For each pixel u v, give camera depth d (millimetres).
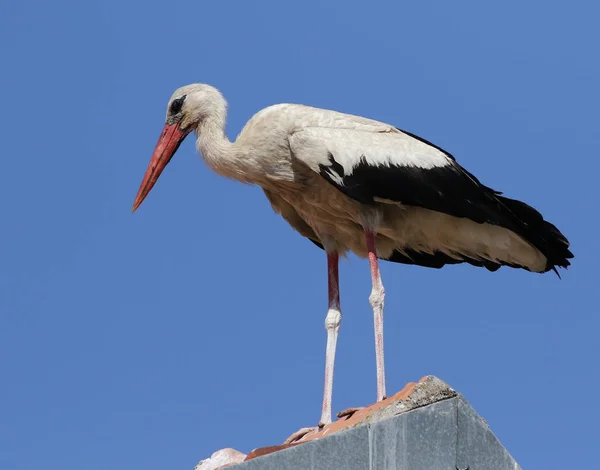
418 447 9383
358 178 13320
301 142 13375
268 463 9281
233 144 13906
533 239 14141
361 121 13867
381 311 13117
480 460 9430
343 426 9836
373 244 13500
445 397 9539
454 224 14062
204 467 11375
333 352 13617
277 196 14477
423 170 13570
